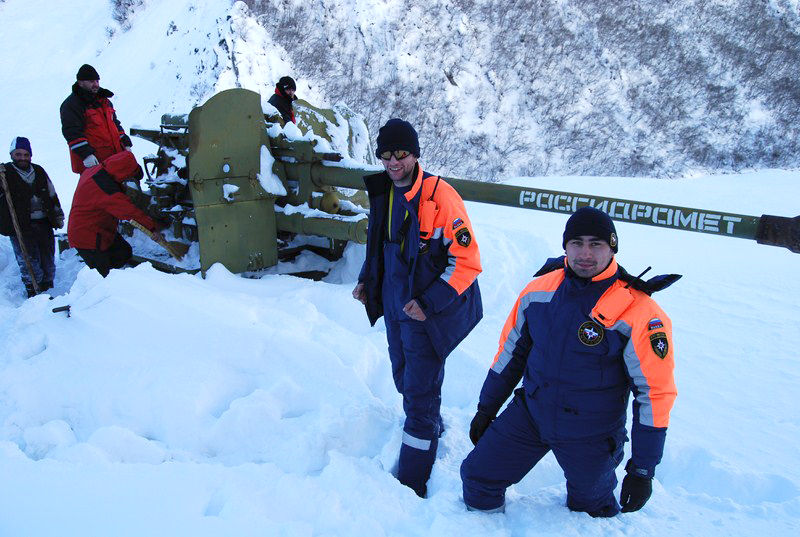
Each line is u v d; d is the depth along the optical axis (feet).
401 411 12.12
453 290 9.59
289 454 10.45
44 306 15.61
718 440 11.94
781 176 52.34
